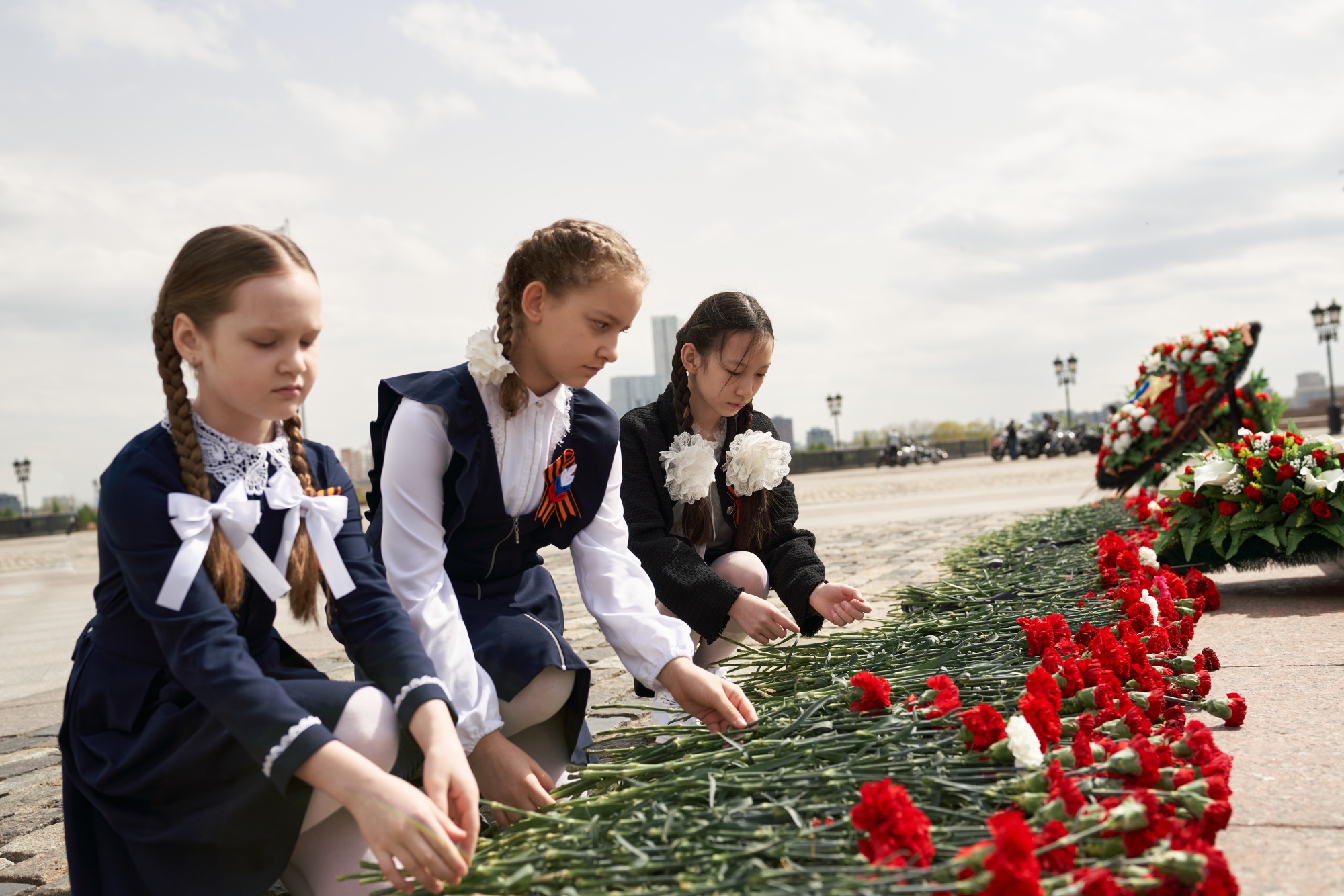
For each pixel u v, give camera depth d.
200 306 1.50
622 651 2.12
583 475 2.16
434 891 1.38
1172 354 6.95
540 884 1.37
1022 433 35.81
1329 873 1.45
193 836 1.51
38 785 2.85
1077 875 1.22
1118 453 7.16
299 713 1.43
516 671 1.90
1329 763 1.92
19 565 16.73
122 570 1.52
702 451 2.62
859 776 1.59
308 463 1.79
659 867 1.35
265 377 1.51
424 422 1.94
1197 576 3.73
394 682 1.60
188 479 1.55
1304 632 3.18
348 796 1.38
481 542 2.07
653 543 2.56
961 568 4.71
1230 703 2.20
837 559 7.21
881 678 2.09
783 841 1.39
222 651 1.46
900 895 1.21
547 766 2.04
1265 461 3.83
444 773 1.46
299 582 1.65
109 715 1.60
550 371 1.99
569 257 1.88
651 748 1.96
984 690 2.18
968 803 1.54
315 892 1.61
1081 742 1.61
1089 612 3.05
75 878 1.62
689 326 2.69
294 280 1.51
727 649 2.87
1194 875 1.22
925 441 45.91
